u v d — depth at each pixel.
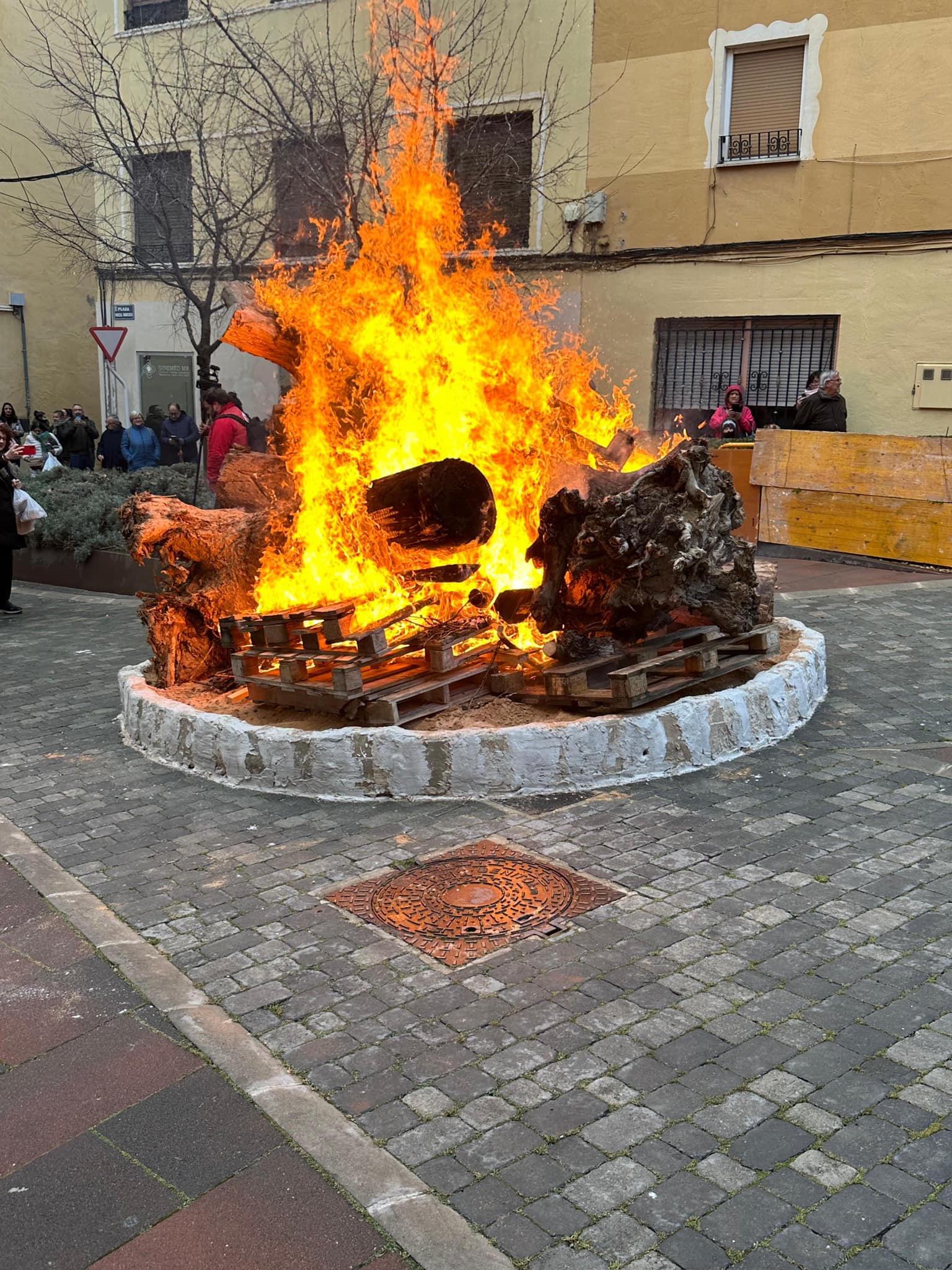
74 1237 2.49
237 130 17.28
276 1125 2.84
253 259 18.42
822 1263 2.31
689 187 15.48
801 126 14.52
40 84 21.66
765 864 4.30
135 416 19.16
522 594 5.89
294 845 4.68
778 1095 2.87
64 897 4.23
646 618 5.70
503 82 16.36
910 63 13.70
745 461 12.56
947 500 10.95
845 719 6.20
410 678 5.65
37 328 24.27
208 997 3.47
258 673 6.13
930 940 3.68
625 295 16.27
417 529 6.19
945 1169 2.58
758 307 15.30
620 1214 2.47
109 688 7.76
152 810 5.18
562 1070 3.01
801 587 10.35
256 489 7.54
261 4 17.84
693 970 3.52
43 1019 3.41
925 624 8.66
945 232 13.79
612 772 5.23
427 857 4.49
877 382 14.58
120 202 20.92
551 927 3.83
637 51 15.45
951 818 4.75
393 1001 3.40
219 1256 2.42
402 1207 2.51
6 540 10.66
